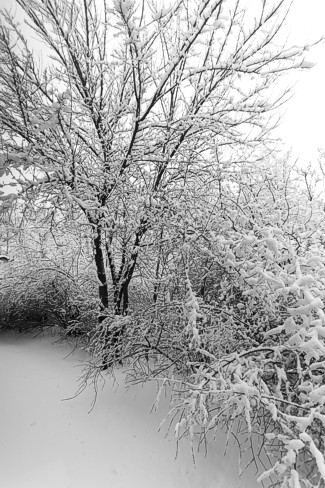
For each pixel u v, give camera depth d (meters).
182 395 4.03
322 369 3.31
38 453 3.43
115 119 5.07
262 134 4.88
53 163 4.48
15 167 3.87
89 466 3.30
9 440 3.62
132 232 5.13
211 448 3.68
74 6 4.58
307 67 4.16
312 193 5.53
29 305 7.75
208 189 5.18
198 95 5.02
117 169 5.11
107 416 4.11
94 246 5.61
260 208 4.50
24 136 4.32
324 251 3.93
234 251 3.77
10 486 2.98
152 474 3.28
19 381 5.07
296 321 3.55
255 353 3.86
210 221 4.43
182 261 4.85
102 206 5.02
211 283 5.00
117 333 5.15
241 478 3.34
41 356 6.33
